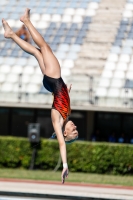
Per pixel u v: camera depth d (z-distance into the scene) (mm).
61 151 18828
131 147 52625
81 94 59500
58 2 72312
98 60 63656
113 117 60438
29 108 61500
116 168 52750
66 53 64625
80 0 72188
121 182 44875
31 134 53188
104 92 59719
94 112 60406
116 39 66000
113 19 68625
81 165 53094
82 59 63875
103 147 52906
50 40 66438
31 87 61500
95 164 52906
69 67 62875
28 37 54875
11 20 69938
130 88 59781
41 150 53844
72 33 67250
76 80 60906
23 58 65375
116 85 60500
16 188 38281
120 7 70438
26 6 72375
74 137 19812
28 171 51875
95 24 68125
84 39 66250
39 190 37562
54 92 19453
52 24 68812
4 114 62094
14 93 60781
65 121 19781
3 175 46750
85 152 53094
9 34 20266
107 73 62000
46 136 61156
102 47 65125
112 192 38156
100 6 70625
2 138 54438
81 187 40312
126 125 60281
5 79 62781
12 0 73562
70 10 70562
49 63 19594
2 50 66562
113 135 59906
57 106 19281
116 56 63938
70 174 50719
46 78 19594
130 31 67062
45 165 53906
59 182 43031
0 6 72812
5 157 54219
